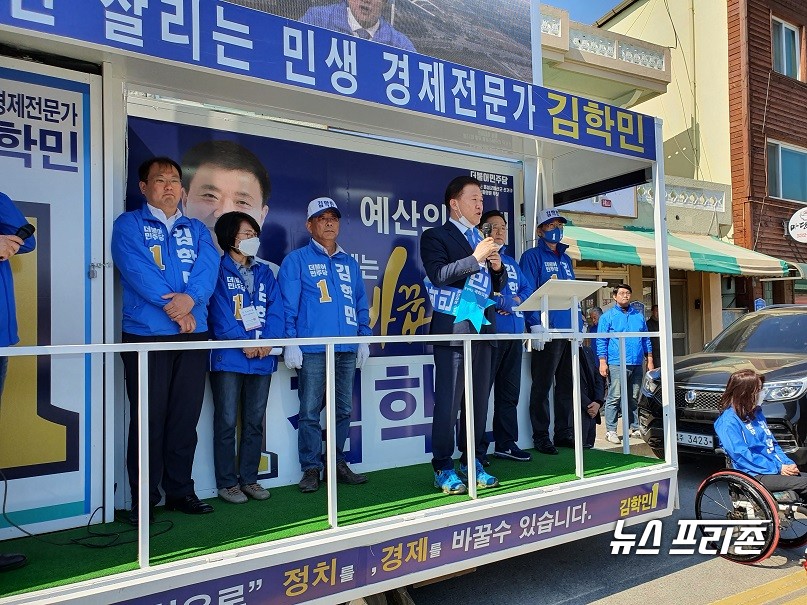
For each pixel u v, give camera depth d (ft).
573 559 12.94
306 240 12.81
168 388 9.96
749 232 37.06
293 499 10.67
